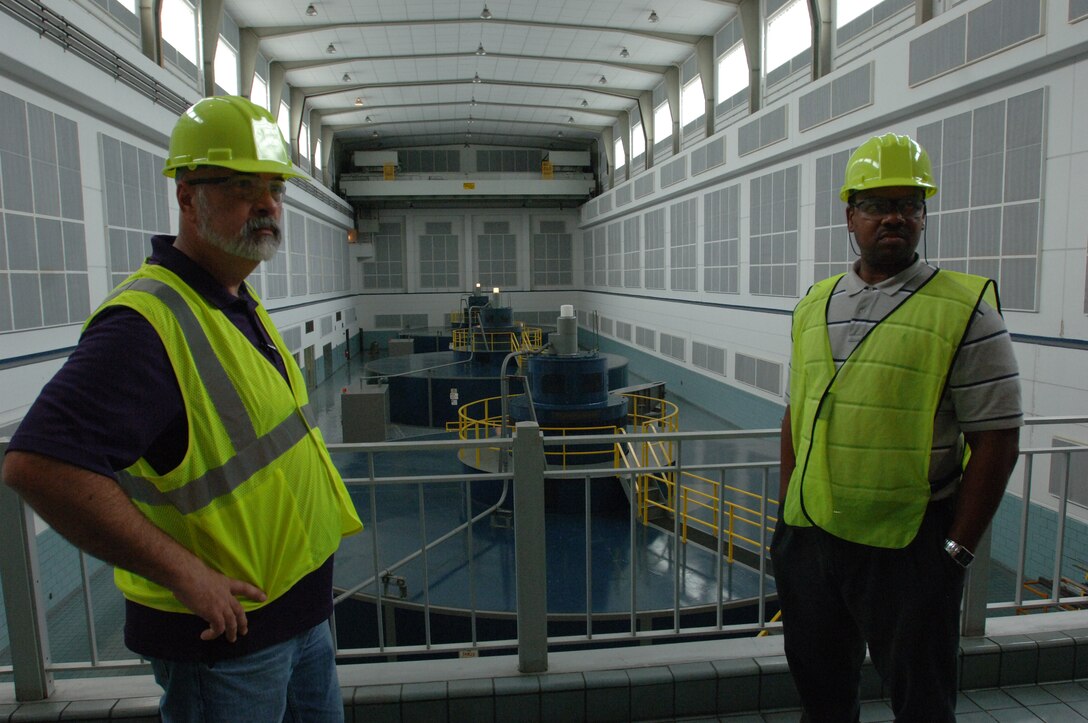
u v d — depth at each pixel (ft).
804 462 6.07
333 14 45.85
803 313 6.44
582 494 21.04
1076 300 20.94
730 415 47.73
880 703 8.78
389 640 16.25
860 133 31.83
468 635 15.87
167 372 4.01
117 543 3.68
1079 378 20.81
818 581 6.15
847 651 6.30
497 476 8.82
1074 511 20.97
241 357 4.52
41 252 22.29
